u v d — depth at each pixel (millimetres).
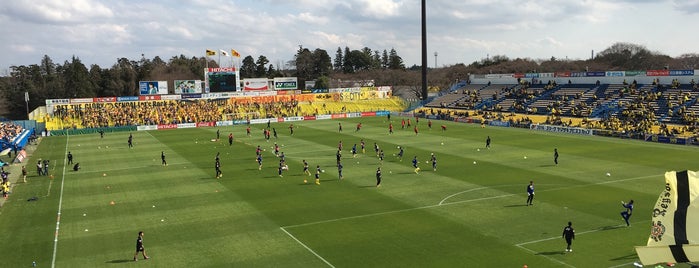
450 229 36125
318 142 85000
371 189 49094
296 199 45781
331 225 37750
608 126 91125
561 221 37438
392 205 42969
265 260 30891
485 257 30484
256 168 61500
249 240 34719
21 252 33281
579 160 62906
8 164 67500
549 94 121750
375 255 31312
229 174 58062
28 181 56562
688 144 74438
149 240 35188
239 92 138125
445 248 32250
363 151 73125
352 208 42344
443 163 62375
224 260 31047
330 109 148000
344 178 54531
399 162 63750
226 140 89938
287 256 31516
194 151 76938
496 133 92875
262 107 141625
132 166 64625
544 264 29156
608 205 41688
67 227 38656
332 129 105625
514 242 33062
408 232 35688
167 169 62000
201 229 37438
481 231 35469
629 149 71188
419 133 95000
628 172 55062
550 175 54031
